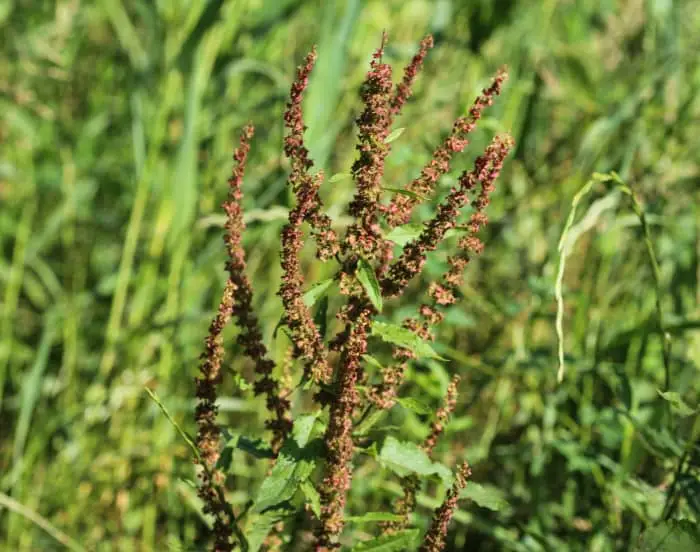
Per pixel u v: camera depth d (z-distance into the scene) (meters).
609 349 1.88
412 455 1.41
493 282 2.12
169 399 1.92
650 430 1.59
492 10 2.10
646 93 2.02
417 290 2.00
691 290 1.99
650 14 2.09
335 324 2.04
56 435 1.99
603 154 2.04
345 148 2.10
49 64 2.29
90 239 2.47
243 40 2.09
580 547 1.77
